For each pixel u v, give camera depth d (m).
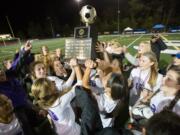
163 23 62.56
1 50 31.45
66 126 3.14
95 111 3.10
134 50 16.19
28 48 5.36
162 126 1.50
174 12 61.28
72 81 4.38
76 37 3.75
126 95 4.20
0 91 3.98
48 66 5.48
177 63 4.43
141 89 4.28
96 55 4.21
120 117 4.65
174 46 16.48
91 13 3.72
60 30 78.19
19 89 4.32
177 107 2.73
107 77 3.90
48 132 4.42
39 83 3.07
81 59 3.67
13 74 4.89
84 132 3.05
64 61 5.72
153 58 4.10
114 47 6.10
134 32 52.78
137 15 66.88
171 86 2.85
